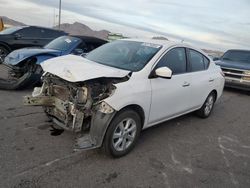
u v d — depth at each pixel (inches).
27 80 258.4
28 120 190.5
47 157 143.1
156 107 168.2
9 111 205.5
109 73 142.9
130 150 159.0
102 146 144.2
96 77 137.6
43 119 194.5
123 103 141.3
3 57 415.2
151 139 183.8
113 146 145.5
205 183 136.6
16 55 272.7
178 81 185.6
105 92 142.4
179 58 193.0
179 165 152.2
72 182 124.2
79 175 130.3
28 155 143.0
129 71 154.7
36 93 172.1
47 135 169.0
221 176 145.0
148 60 168.1
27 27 444.8
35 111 210.7
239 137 210.2
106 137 141.1
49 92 165.5
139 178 134.1
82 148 134.0
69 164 138.9
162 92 169.2
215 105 314.8
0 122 182.1
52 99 163.6
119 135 147.8
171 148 173.5
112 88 141.9
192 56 210.4
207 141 193.3
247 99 371.9
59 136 169.0
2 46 413.7
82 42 331.0
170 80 177.8
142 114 159.3
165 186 130.0
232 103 335.3
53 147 154.5
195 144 185.0
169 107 181.9
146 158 155.3
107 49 195.5
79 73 139.4
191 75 203.2
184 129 212.2
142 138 183.6
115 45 198.7
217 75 245.0
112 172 136.3
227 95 387.2
